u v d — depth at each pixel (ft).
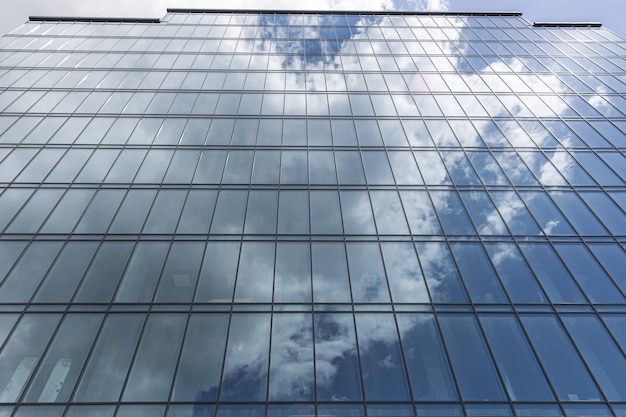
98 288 54.85
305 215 66.33
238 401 44.65
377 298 55.06
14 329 49.85
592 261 60.08
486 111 91.04
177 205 67.21
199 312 52.65
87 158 75.41
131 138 80.33
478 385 46.52
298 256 60.08
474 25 132.05
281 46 114.93
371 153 79.20
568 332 51.49
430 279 57.57
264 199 69.00
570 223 65.92
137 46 113.60
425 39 121.60
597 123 87.10
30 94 91.91
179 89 95.30
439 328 51.80
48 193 68.33
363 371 47.57
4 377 45.47
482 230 64.85
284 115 88.17
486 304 54.54
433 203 69.21
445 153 79.66
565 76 103.55
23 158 74.74
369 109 90.84
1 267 56.85
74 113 86.63
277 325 51.55
